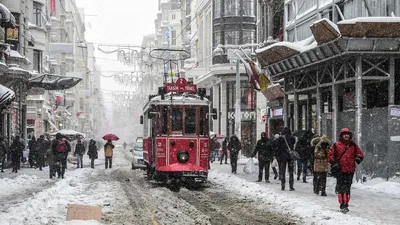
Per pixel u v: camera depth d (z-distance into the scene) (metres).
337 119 22.58
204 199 16.44
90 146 33.31
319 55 22.78
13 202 15.63
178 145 20.58
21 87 39.81
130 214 12.99
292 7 29.92
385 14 20.27
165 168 20.31
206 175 20.50
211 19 59.47
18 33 39.25
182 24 83.88
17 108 39.50
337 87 22.78
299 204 14.24
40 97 55.91
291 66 26.38
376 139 20.31
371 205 14.54
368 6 20.94
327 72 24.14
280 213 13.29
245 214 13.16
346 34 19.64
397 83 21.94
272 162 23.41
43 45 48.09
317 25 20.78
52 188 17.66
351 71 22.77
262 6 40.19
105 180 23.89
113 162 43.56
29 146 32.50
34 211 12.94
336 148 13.11
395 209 13.75
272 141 20.56
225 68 51.12
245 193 17.97
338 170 13.02
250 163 27.78
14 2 38.84
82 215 11.77
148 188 20.17
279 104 35.97
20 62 35.38
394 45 19.98
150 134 22.34
